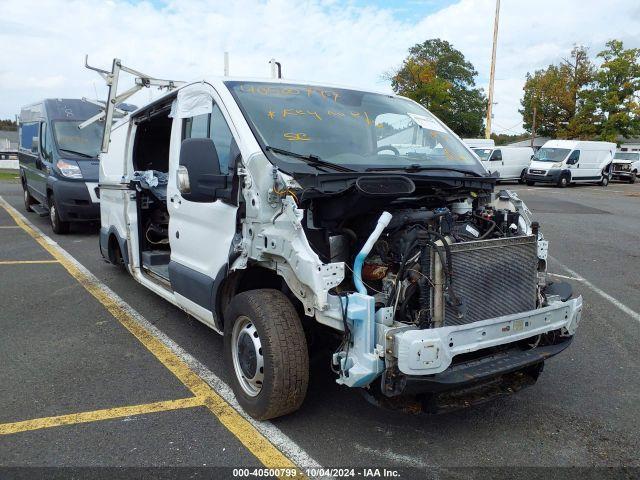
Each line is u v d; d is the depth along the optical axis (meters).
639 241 10.82
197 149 3.78
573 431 3.75
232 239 3.95
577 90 45.66
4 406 3.99
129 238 6.34
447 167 4.34
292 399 3.56
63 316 6.05
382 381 3.11
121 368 4.68
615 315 6.23
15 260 8.86
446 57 56.72
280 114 4.13
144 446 3.48
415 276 3.28
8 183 24.12
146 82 6.65
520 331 3.45
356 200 3.34
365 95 4.90
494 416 3.94
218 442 3.53
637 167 35.00
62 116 12.00
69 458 3.34
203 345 5.23
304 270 3.24
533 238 3.64
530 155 30.53
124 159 6.56
